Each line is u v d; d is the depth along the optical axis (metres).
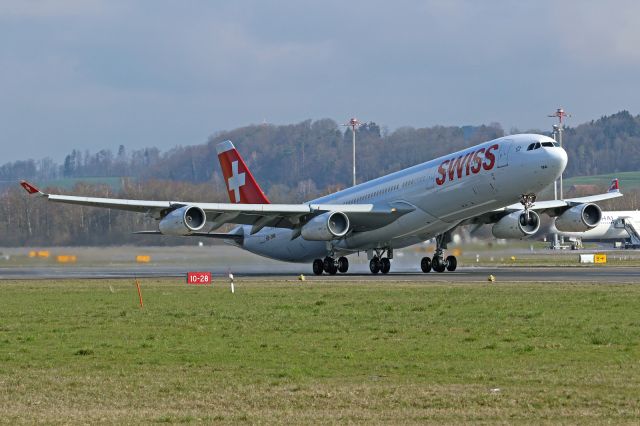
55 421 46.94
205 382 57.66
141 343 74.88
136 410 49.84
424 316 90.50
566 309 95.38
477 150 146.75
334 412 48.62
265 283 142.75
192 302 110.25
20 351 71.31
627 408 48.44
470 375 58.81
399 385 55.94
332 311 96.44
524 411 48.16
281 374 59.97
